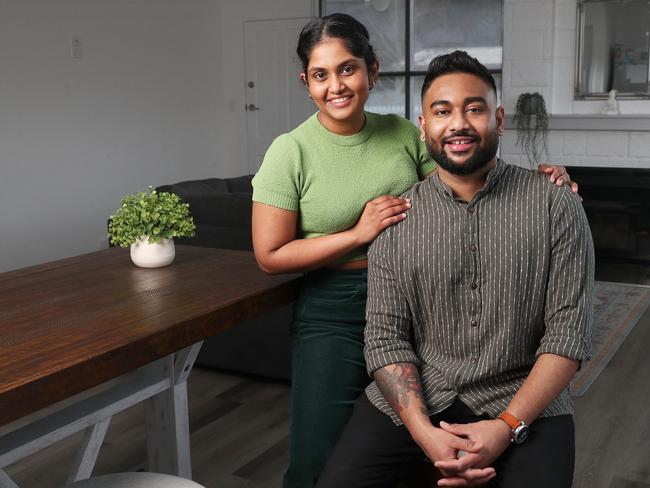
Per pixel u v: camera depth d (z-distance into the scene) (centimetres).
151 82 684
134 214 218
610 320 430
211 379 344
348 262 187
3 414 128
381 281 168
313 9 732
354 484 159
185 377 218
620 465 257
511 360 158
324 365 185
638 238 596
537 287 157
